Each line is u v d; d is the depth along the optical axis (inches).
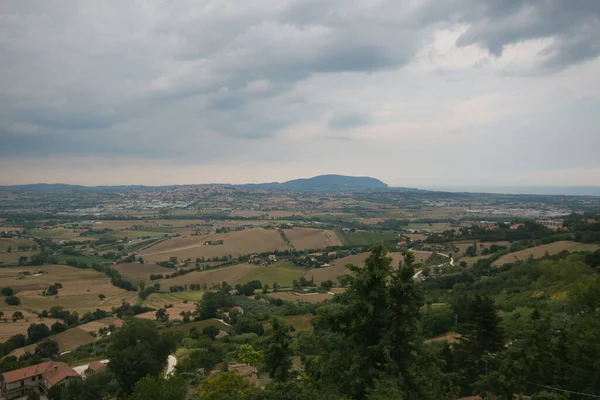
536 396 949.2
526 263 3772.1
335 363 733.3
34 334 3752.5
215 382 1283.2
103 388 2352.4
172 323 3973.9
